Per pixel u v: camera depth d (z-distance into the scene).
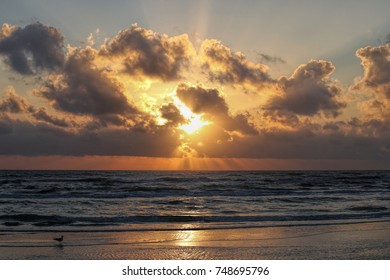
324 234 17.78
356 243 15.84
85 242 15.88
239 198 37.50
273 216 23.62
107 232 18.17
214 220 22.19
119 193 42.81
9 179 75.81
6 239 16.34
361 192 46.06
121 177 88.00
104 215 24.38
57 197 37.91
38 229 18.83
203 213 25.75
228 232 18.28
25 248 14.73
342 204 31.86
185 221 21.83
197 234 17.73
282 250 14.63
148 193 43.03
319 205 31.05
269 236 17.25
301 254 14.09
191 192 45.47
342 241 16.22
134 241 16.14
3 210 27.33
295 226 20.00
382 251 14.55
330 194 43.03
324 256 13.81
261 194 42.84
